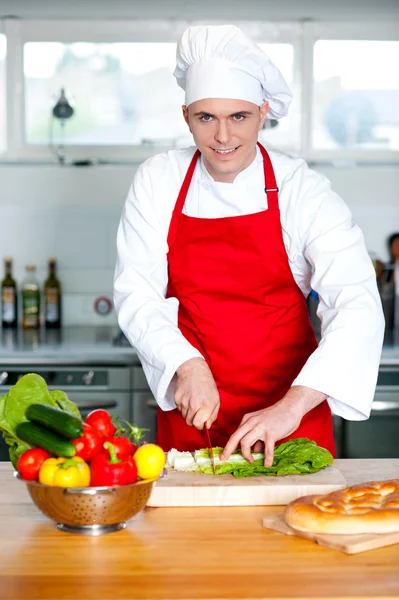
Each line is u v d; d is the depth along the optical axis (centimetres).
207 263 201
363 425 308
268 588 119
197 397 171
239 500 153
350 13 356
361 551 131
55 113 348
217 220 199
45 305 361
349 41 359
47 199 362
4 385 300
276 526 141
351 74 360
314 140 364
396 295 363
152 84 361
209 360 203
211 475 159
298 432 196
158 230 203
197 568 126
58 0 354
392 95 362
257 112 188
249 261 199
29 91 360
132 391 304
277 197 198
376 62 361
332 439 205
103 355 303
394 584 120
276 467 160
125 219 206
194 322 203
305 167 201
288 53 359
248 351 201
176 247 203
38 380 151
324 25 357
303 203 195
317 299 216
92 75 359
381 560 128
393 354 304
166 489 152
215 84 178
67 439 136
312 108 362
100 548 133
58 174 361
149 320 190
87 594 117
